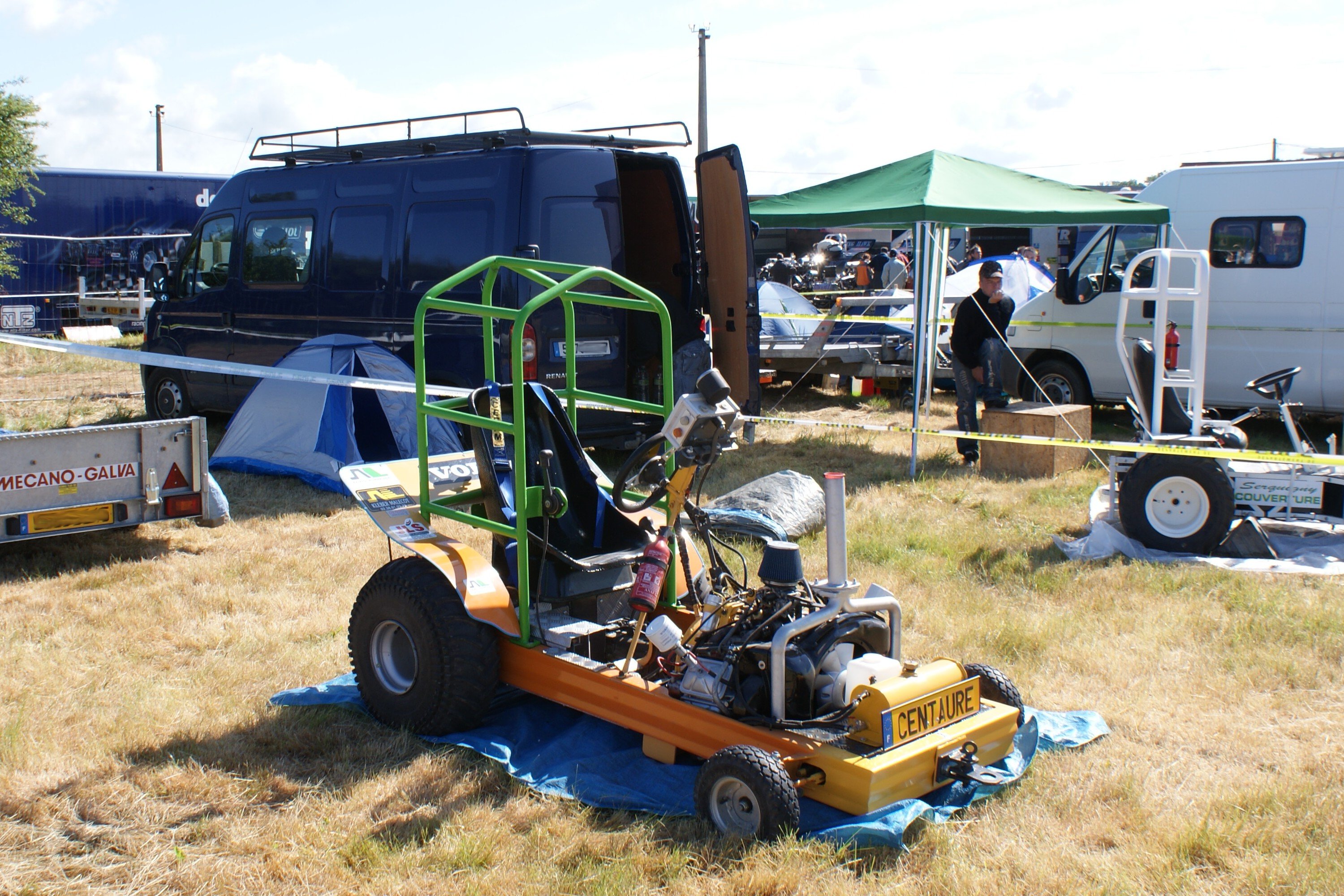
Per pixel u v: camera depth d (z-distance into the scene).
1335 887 3.22
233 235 10.62
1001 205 9.30
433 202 8.74
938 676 3.68
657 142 9.44
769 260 28.00
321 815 3.70
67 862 3.42
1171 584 6.15
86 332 20.41
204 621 5.70
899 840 3.33
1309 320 10.62
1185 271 11.12
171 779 3.92
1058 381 12.01
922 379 12.54
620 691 3.96
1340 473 6.66
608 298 4.52
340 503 8.23
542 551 4.27
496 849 3.48
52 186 20.66
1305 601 5.82
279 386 9.10
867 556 6.78
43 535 6.44
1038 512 7.92
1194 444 6.93
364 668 4.46
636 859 3.39
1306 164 10.52
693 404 3.79
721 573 4.14
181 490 7.15
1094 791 3.83
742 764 3.36
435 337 8.72
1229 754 4.17
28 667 4.93
